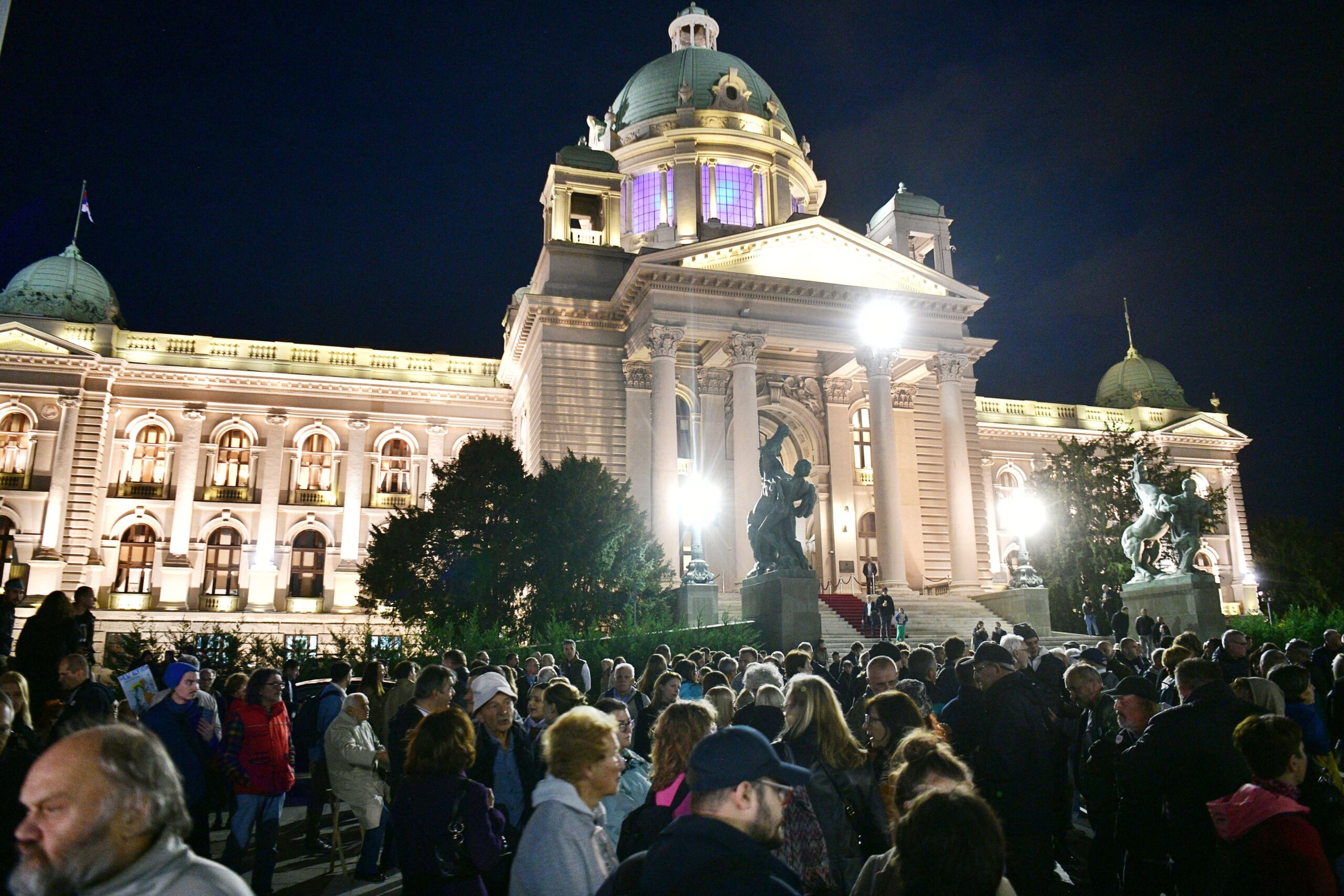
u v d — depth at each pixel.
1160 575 26.89
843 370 44.31
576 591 29.17
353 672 23.38
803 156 55.88
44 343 43.19
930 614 34.84
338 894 10.09
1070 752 10.03
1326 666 12.52
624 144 52.75
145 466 44.69
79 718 6.10
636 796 7.04
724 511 42.22
